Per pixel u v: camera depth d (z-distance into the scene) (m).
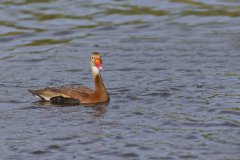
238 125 18.64
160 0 37.03
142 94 22.02
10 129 18.70
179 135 17.98
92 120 19.38
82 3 36.50
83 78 24.64
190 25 32.62
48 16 34.34
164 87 22.72
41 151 16.98
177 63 25.95
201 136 17.88
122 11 35.06
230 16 34.00
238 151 16.78
